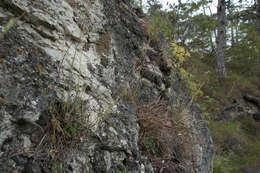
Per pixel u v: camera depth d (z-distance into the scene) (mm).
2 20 1240
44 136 1140
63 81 1385
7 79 1083
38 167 1052
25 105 1103
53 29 1539
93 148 1356
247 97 8398
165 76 2850
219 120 6691
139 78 2289
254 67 11242
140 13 3141
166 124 2133
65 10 1729
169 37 3457
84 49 1793
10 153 990
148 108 2098
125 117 1734
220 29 9859
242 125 6996
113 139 1487
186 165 2158
